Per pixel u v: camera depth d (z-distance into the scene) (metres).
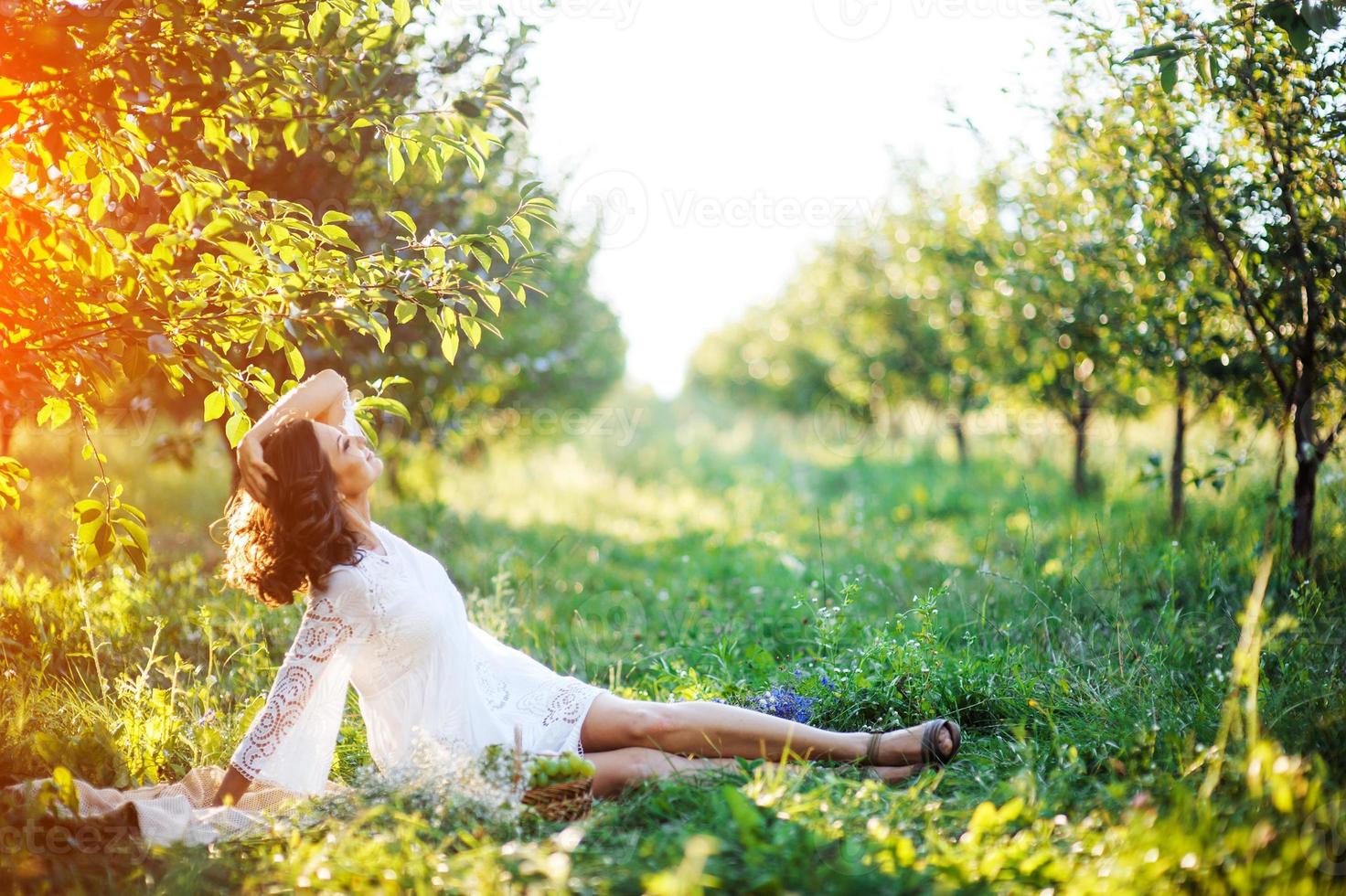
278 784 3.00
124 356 3.29
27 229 3.13
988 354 9.11
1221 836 2.42
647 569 7.80
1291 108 4.21
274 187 4.86
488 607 5.25
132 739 3.45
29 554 5.69
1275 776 2.43
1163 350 5.52
